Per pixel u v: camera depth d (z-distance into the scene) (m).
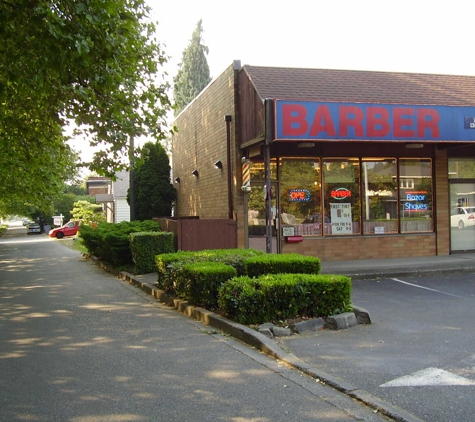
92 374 5.52
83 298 10.41
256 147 13.62
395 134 12.15
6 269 16.89
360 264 13.46
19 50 8.27
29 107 11.35
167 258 10.14
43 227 61.41
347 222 14.57
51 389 5.07
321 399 4.71
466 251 15.48
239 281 7.61
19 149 14.28
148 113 11.48
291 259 8.81
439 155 15.04
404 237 14.79
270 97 12.40
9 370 5.71
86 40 7.65
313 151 14.32
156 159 21.50
